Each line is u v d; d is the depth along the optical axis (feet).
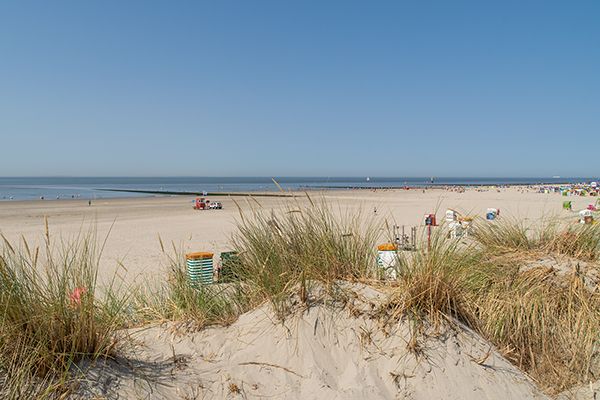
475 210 91.71
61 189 290.35
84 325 7.70
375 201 126.62
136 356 8.41
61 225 70.03
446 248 12.11
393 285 10.49
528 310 11.19
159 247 45.57
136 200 157.48
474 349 9.43
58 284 8.11
